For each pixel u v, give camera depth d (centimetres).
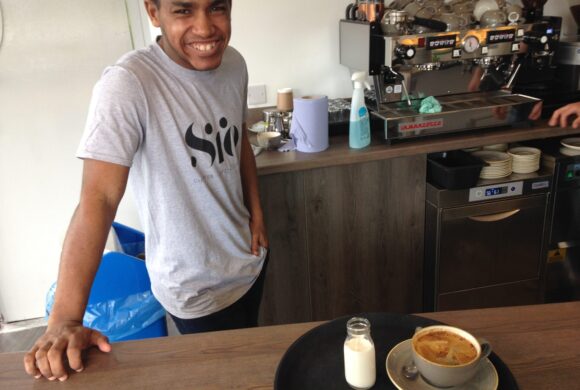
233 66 133
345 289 212
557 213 214
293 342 95
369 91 219
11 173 234
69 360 89
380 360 90
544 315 100
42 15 214
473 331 96
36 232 247
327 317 215
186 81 119
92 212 103
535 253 217
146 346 96
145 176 120
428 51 194
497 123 202
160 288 132
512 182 202
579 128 204
